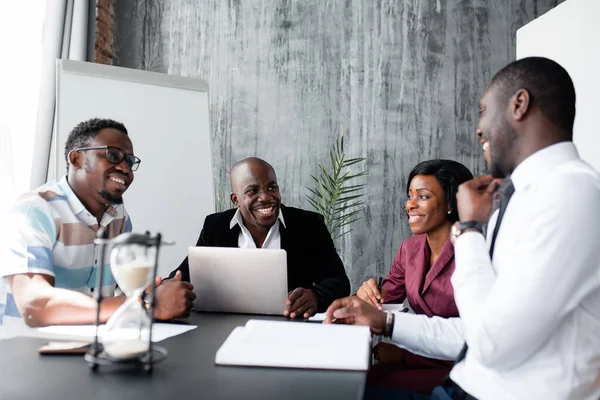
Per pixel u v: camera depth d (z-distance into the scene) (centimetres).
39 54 284
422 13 349
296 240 217
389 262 348
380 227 348
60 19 284
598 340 94
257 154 350
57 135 245
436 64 350
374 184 348
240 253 148
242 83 350
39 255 141
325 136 348
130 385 77
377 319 121
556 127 100
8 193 226
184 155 279
